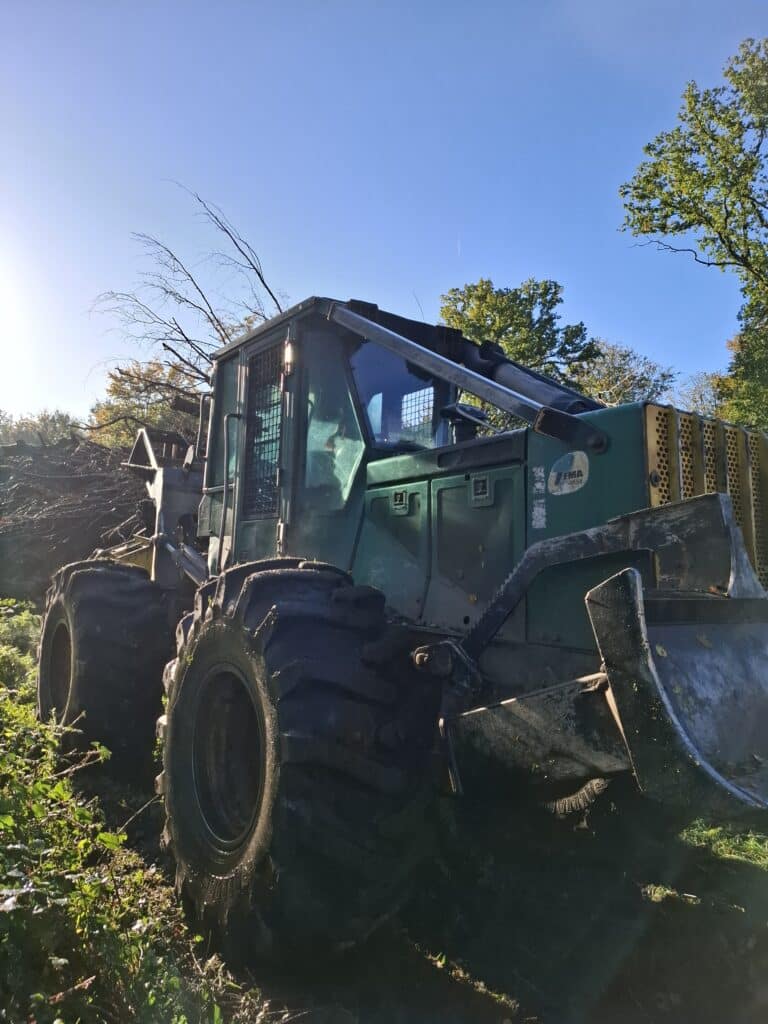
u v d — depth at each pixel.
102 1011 2.16
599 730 2.27
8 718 3.44
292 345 4.42
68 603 5.08
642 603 2.10
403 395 4.26
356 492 3.95
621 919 3.46
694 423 2.94
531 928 3.36
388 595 3.64
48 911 2.19
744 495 3.12
